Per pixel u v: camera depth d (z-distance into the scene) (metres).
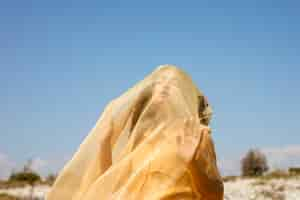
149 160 7.39
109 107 8.61
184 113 7.73
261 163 46.91
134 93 8.44
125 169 7.59
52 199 8.09
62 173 8.20
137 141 7.96
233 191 27.19
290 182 29.62
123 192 7.27
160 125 7.80
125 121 8.37
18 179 37.66
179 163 7.24
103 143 8.19
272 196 24.72
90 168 8.00
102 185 7.60
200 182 7.28
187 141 7.38
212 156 7.47
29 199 28.88
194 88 8.41
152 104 7.96
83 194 7.83
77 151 8.33
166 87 8.06
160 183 7.22
